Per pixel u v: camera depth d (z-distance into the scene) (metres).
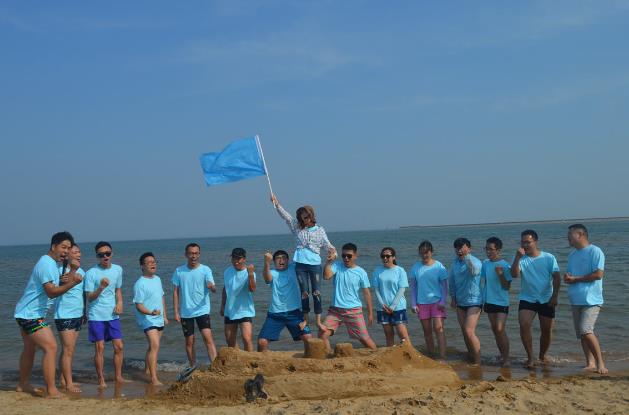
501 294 9.41
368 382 6.90
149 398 7.21
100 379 8.67
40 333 7.50
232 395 6.86
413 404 6.23
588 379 7.71
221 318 14.84
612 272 21.83
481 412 5.99
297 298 9.14
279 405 6.41
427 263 10.18
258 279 24.28
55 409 6.72
